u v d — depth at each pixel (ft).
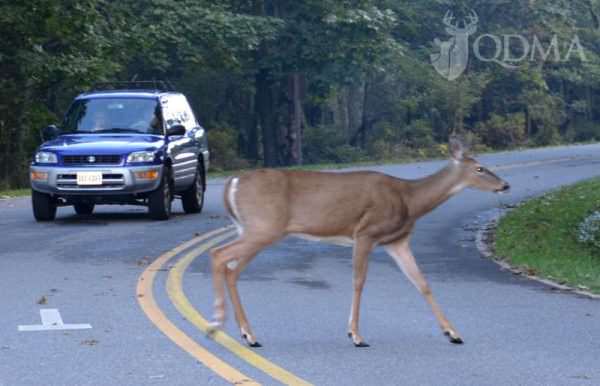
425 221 69.97
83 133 68.54
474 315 38.37
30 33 106.11
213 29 131.23
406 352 32.50
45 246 55.57
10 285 43.88
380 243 33.76
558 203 75.00
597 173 111.65
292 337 34.47
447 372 30.07
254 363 30.99
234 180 33.68
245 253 33.40
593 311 39.29
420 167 124.57
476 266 51.01
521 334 35.12
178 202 81.41
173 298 41.06
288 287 44.01
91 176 64.75
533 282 46.16
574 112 218.38
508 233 61.52
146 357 31.68
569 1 207.82
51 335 34.55
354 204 33.32
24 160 113.09
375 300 41.27
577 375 29.81
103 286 43.68
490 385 28.76
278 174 33.60
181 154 69.67
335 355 32.04
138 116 69.41
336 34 147.43
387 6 171.94
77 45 111.14
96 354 32.04
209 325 34.14
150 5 127.95
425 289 34.09
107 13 120.16
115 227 64.08
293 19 147.74
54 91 122.72
